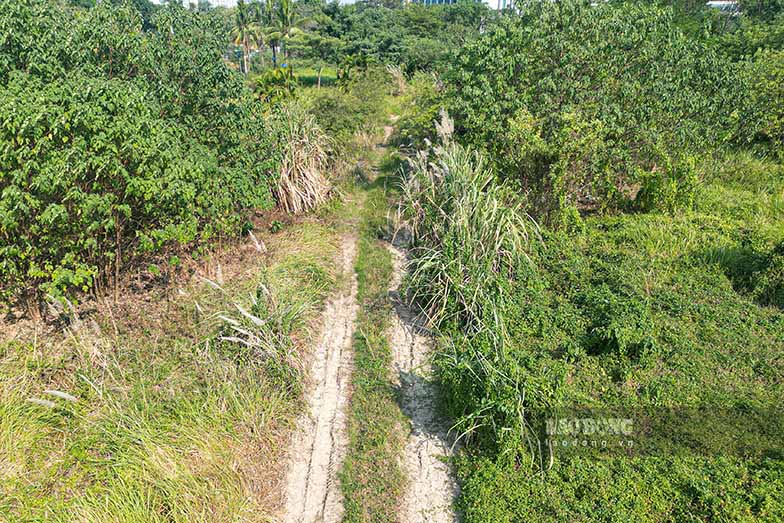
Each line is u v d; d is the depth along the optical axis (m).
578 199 12.05
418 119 14.70
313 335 7.95
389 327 8.21
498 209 8.74
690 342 7.29
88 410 5.97
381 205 12.46
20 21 7.51
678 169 11.07
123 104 7.20
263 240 10.37
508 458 5.62
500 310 7.61
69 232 7.19
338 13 38.75
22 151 6.23
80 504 4.94
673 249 9.62
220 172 8.77
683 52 11.85
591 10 11.55
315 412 6.68
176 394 6.30
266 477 5.70
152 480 5.19
